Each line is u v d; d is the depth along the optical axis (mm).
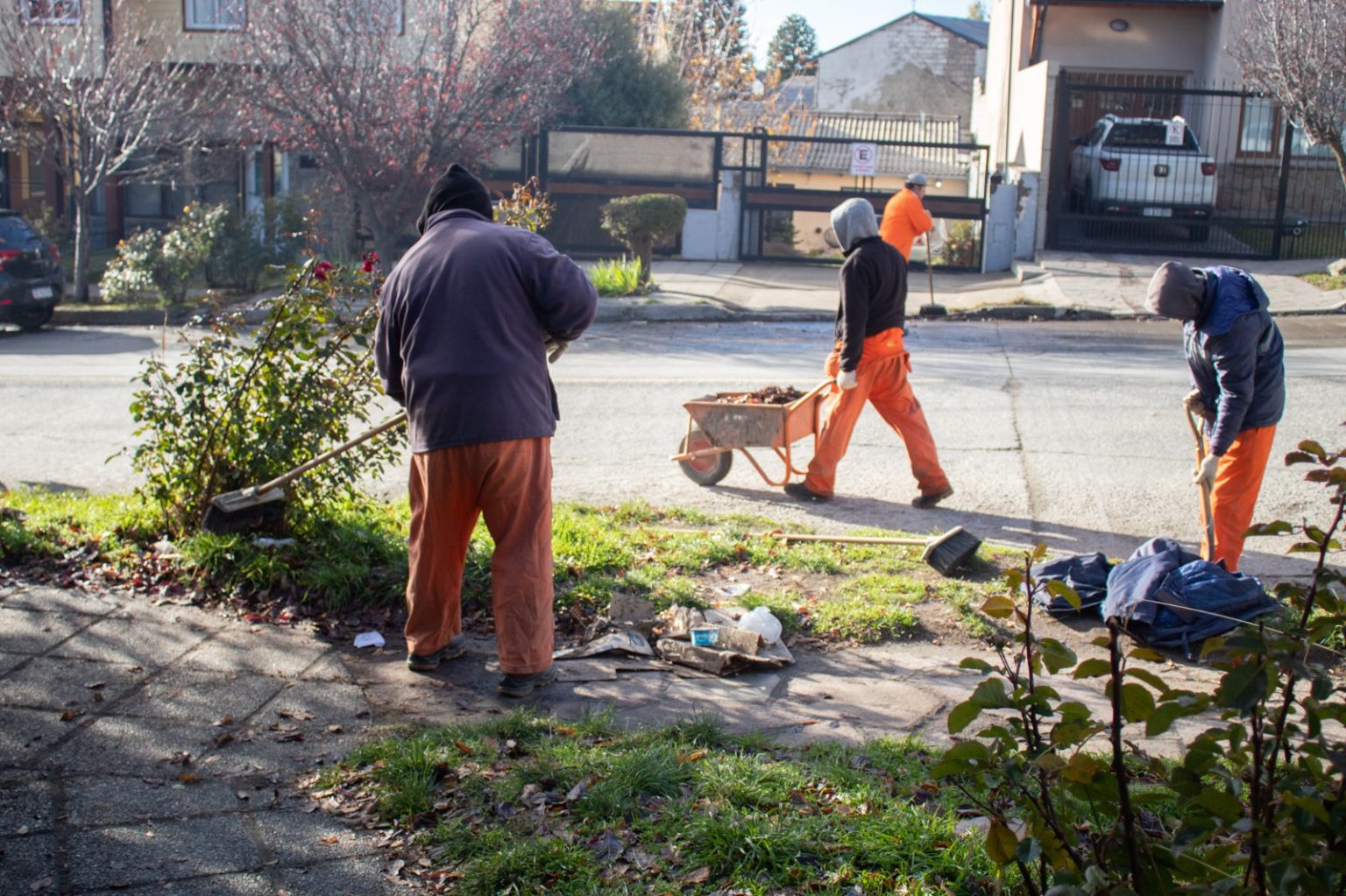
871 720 4680
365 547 6258
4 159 27172
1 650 5199
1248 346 5645
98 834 3693
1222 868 2328
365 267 6348
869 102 51062
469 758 4168
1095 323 16328
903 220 13125
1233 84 23578
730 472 9031
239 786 4035
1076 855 2422
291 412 6289
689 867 3424
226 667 5113
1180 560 5809
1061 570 6133
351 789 3996
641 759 3967
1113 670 2352
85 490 8461
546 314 4773
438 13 18719
